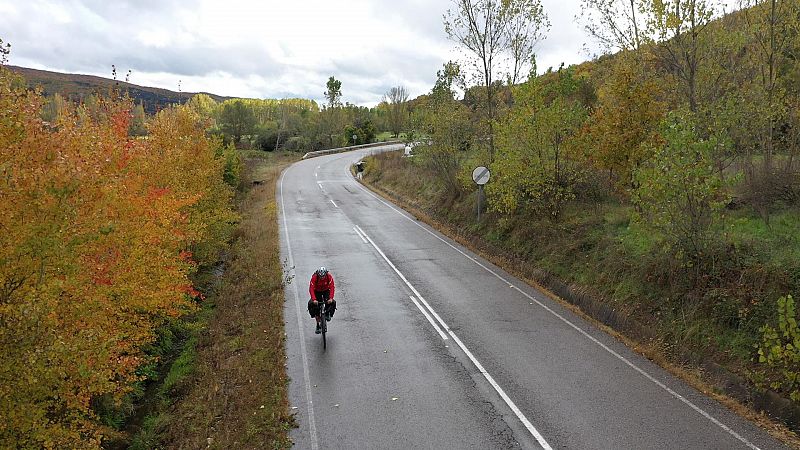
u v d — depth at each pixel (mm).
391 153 46438
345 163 56438
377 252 19375
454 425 8078
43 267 6703
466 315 12867
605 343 11148
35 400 7008
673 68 14992
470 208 22938
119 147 10617
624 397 8820
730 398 8703
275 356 10734
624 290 12602
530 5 20734
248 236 23188
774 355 7547
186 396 10250
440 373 9828
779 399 8188
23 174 6594
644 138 14109
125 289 9445
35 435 6496
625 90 14211
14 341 5949
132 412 10328
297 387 9383
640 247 13352
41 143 7363
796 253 10445
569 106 20469
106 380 7562
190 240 15461
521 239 17734
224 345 12141
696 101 14273
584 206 17500
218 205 20875
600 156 15008
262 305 14219
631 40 14859
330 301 11250
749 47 14750
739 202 13938
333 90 88562
